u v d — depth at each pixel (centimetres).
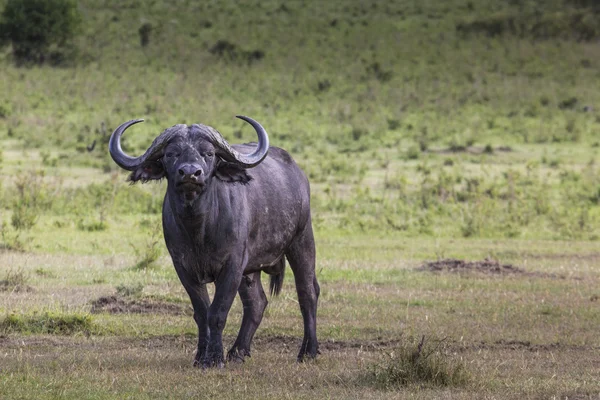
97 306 4525
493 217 9150
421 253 7100
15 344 3656
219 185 3216
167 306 4578
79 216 8475
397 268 6169
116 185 9894
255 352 3666
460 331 4166
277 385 3034
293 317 4469
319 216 9350
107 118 18150
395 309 4706
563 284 5662
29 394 2809
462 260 6384
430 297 5103
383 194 10644
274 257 3538
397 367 3114
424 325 4291
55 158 13275
